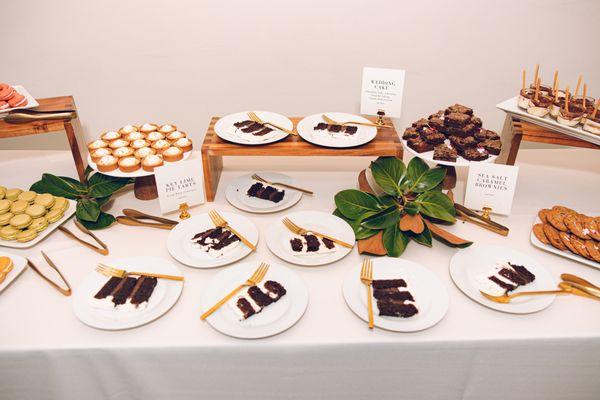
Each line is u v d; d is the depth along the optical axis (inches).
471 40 107.6
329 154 65.8
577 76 111.7
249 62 110.7
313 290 53.4
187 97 115.0
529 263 56.2
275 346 46.7
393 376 50.3
